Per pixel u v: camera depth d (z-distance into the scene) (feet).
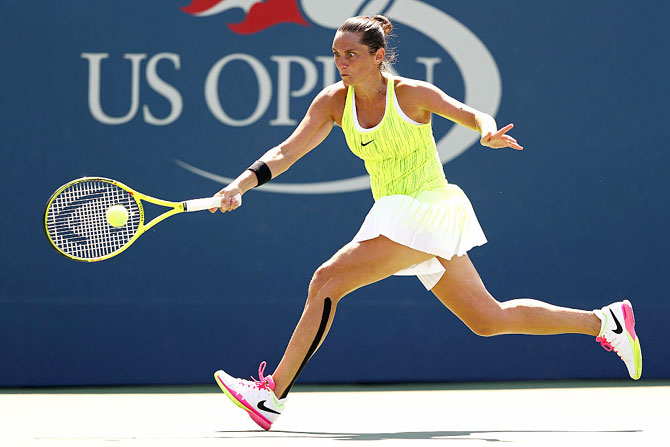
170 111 76.89
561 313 48.44
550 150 78.59
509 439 41.93
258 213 77.30
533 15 78.64
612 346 49.19
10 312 75.46
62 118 76.18
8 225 75.56
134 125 76.64
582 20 78.84
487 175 78.07
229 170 77.15
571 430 46.50
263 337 77.00
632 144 79.15
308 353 44.73
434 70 78.02
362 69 44.75
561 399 64.85
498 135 40.88
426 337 77.82
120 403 63.46
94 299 76.07
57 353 75.77
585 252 78.59
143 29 76.84
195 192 76.95
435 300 78.02
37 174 75.87
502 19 78.38
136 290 76.38
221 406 61.26
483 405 61.00
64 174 76.02
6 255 75.51
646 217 79.05
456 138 77.92
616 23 79.05
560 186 78.59
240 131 77.30
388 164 46.34
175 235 76.69
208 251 76.89
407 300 77.82
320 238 77.56
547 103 78.59
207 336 76.74
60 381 75.66
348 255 44.47
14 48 75.92
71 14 76.33
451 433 44.98
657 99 79.25
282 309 77.15
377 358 77.46
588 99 78.79
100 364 76.07
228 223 77.10
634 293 78.74
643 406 60.13
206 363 76.69
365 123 46.24
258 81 77.41
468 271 46.85
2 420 52.47
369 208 77.97
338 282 44.34
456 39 78.13
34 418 53.72
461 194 47.16
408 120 45.21
